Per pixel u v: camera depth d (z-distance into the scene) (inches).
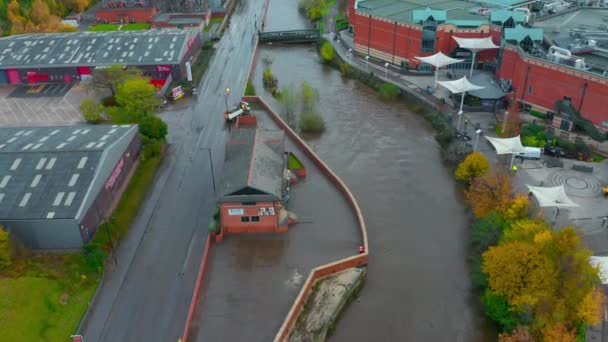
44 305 2736.2
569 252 2551.7
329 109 5354.3
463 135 4507.9
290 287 2898.6
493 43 5595.5
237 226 3336.6
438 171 4168.3
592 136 4281.5
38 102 5413.4
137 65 5836.6
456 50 5826.8
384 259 3208.7
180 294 2876.5
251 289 2891.2
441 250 3277.6
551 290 2468.0
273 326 2647.6
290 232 3346.5
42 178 3314.5
